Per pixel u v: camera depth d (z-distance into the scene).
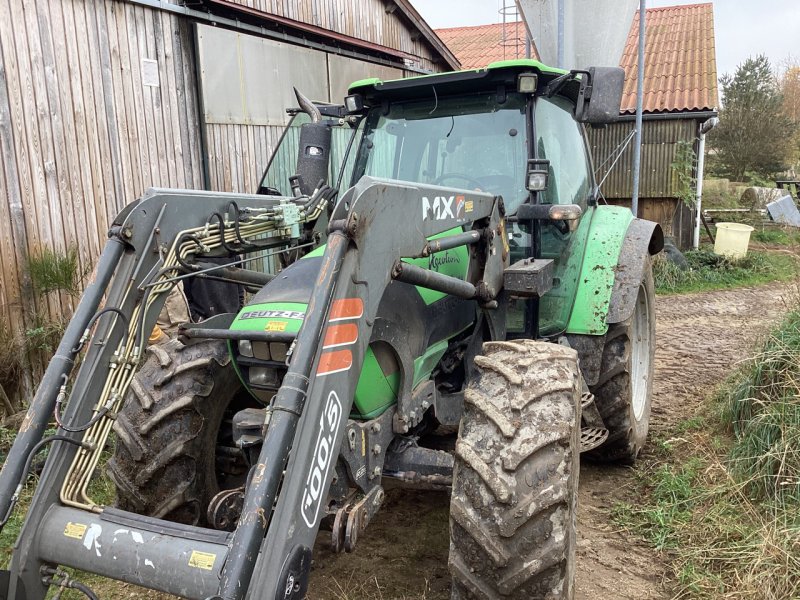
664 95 12.47
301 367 1.78
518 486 2.08
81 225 5.22
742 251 11.86
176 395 2.60
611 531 3.34
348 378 1.93
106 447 4.02
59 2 4.97
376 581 2.89
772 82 31.12
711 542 3.07
